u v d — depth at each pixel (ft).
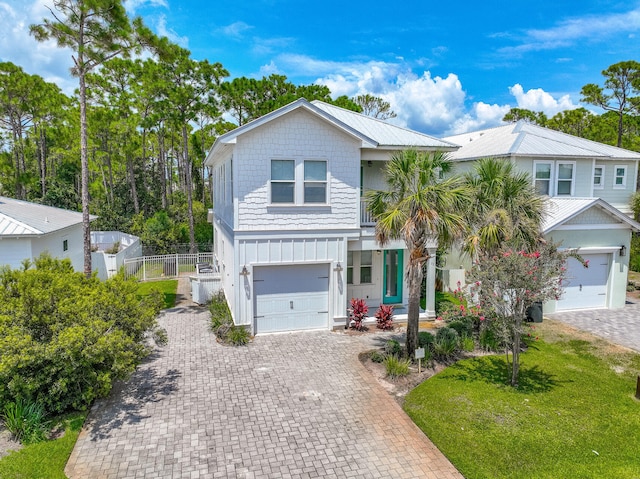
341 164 44.86
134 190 112.57
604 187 72.08
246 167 42.39
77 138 114.62
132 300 31.99
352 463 23.59
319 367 36.45
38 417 25.84
